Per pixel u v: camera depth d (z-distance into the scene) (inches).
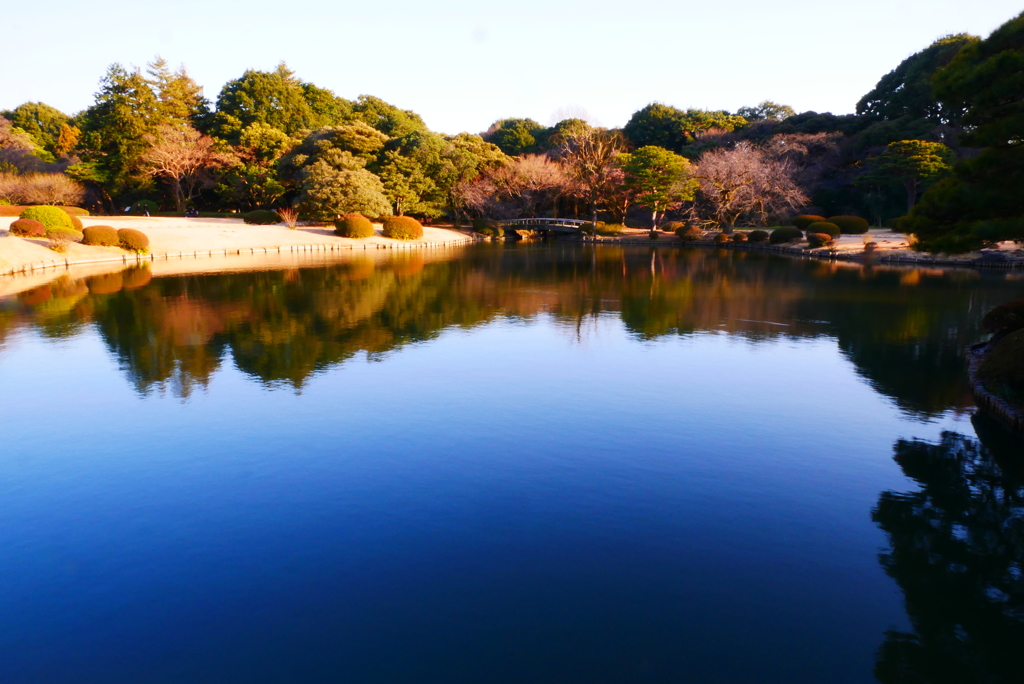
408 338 579.5
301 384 430.0
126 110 2258.9
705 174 1950.1
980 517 251.3
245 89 2598.4
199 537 233.8
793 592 200.5
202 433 339.3
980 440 332.2
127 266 1199.6
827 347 543.2
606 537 233.0
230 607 192.2
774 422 358.9
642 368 475.5
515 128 3312.0
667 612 189.3
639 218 2517.2
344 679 161.5
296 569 212.2
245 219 1999.3
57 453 313.3
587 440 330.3
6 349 527.2
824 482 281.9
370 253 1592.0
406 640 176.6
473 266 1267.2
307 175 1963.6
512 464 299.7
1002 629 183.6
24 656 171.0
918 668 167.0
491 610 190.1
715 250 1761.8
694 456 310.2
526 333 605.9
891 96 2295.8
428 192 2247.8
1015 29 379.9
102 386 424.5
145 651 172.9
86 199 2338.8
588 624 183.6
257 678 162.1
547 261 1390.3
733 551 224.7
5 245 1096.8
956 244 397.1
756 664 167.5
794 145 2171.5
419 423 354.3
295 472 290.5
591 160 2386.8
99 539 233.0
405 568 212.5
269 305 752.3
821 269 1197.1
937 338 573.9
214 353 516.1
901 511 255.8
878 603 195.3
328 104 2997.0
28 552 224.5
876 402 394.3
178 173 2261.3
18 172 2128.4
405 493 268.8
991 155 386.6
